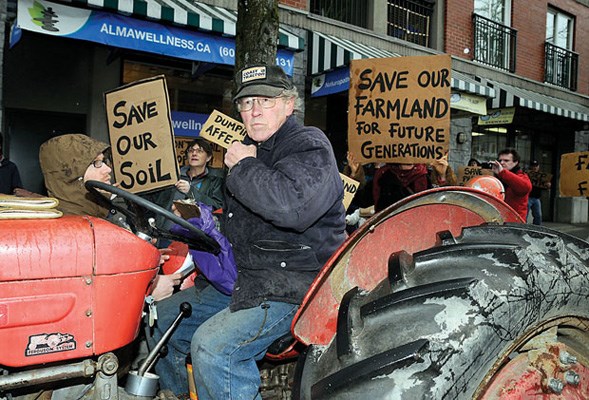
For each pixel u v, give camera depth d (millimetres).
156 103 3420
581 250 2037
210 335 2023
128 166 3463
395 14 11172
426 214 2225
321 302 1964
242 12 4684
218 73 9125
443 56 4492
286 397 2221
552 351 1820
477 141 13695
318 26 9422
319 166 2045
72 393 1807
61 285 1624
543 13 14328
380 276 2113
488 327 1573
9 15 6465
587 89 16234
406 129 4648
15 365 1582
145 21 6250
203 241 2111
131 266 1732
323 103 10281
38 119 7918
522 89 13461
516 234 1938
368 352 1628
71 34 5746
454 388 1510
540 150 15562
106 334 1692
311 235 2143
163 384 2406
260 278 2131
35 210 1755
